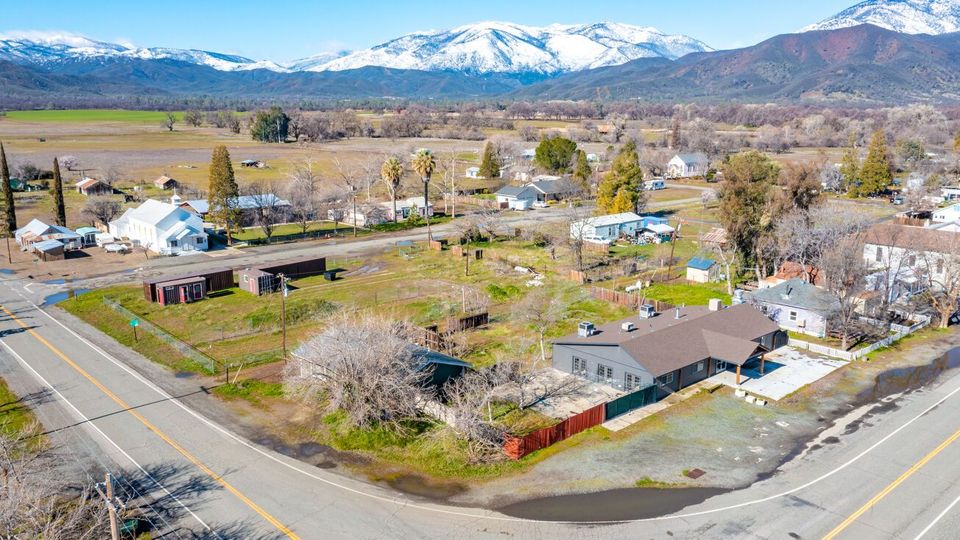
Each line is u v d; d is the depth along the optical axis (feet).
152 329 188.55
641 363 142.92
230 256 283.38
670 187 504.02
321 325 193.98
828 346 179.01
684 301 220.23
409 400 131.75
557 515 103.24
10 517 87.04
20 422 131.75
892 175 483.92
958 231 244.63
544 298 211.61
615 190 357.61
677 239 318.45
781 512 104.01
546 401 144.56
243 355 170.40
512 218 372.99
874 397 147.13
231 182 302.25
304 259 260.62
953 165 490.49
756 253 235.40
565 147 513.45
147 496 107.55
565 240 291.58
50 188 448.65
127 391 147.74
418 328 174.19
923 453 122.52
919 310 205.67
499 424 128.16
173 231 287.07
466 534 98.43
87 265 265.34
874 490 110.32
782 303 196.34
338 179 490.49
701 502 106.83
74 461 117.60
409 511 104.22
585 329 161.17
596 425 133.18
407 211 386.11
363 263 275.59
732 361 150.71
